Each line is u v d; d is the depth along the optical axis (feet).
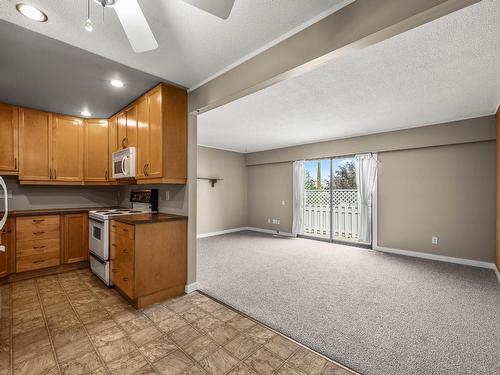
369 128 14.29
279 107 10.75
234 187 22.09
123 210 11.41
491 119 11.71
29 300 8.13
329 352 5.75
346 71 7.59
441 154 13.37
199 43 5.99
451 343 6.16
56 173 11.02
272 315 7.40
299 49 5.40
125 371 5.05
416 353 5.77
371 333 6.55
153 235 7.90
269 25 5.36
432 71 7.63
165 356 5.51
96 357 5.46
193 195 8.89
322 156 17.80
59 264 10.63
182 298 8.37
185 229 8.79
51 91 8.74
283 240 18.30
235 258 13.50
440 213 13.38
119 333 6.35
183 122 8.68
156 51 6.32
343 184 18.12
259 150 21.72
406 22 3.99
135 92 8.90
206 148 19.85
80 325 6.69
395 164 14.85
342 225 18.11
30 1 4.54
